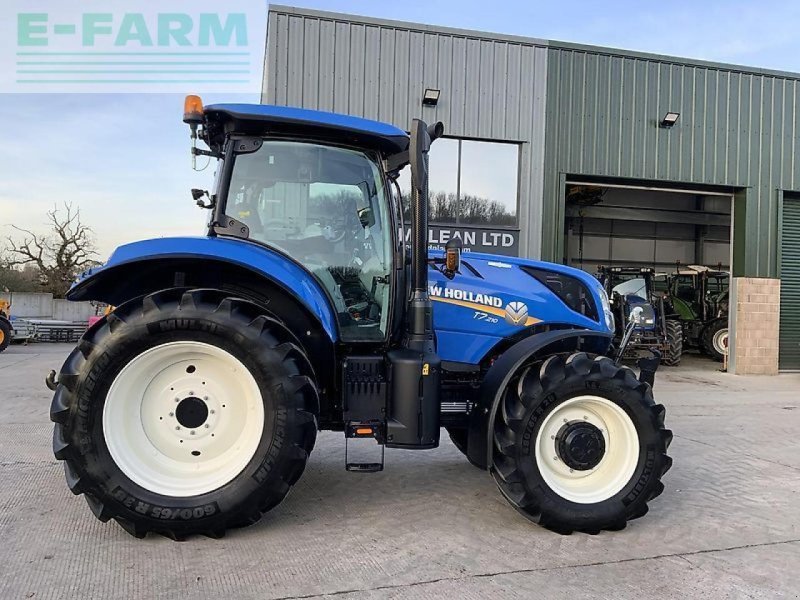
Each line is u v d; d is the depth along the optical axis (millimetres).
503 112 10156
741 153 11305
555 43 10352
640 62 10742
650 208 17984
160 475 3047
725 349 13461
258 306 3193
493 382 3381
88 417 2920
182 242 3125
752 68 11266
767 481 4410
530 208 10297
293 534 3174
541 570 2832
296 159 3455
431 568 2816
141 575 2658
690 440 5734
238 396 3152
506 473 3215
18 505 3496
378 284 3539
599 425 3408
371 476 4250
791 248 11742
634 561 2965
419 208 3316
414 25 9758
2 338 13930
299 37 9352
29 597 2449
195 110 3240
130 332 2953
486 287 3965
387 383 3314
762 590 2693
